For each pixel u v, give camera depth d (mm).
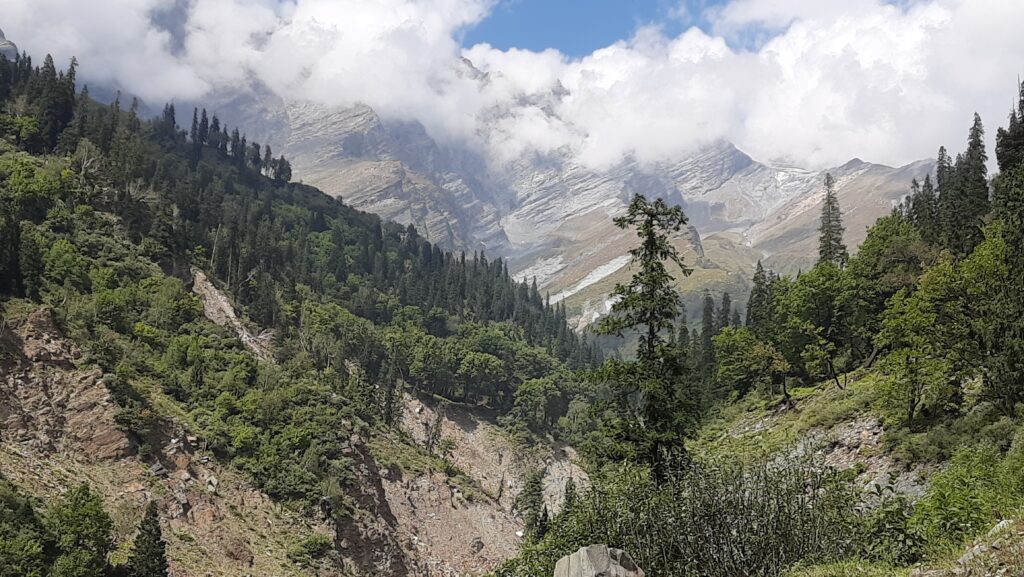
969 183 99875
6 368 93875
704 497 19906
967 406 43812
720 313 185125
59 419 93625
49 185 139625
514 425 193500
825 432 52750
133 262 141375
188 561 83125
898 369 47688
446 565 124875
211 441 108562
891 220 90750
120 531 79312
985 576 14227
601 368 31594
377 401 164250
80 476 87312
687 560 19297
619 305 30969
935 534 19359
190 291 153625
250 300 174125
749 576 18859
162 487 93438
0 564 60281
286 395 130125
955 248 77625
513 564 24531
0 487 72375
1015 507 19297
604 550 17125
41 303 108188
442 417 186750
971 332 43312
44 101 183000
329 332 183625
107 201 155375
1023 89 100875
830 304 80000
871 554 19156
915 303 49406
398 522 126000
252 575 88125
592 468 29031
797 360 80688
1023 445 30266
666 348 30828
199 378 122250
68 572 63656
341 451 125875
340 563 102625
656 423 29203
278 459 112750
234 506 100688
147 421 100312
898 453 43125
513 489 169625
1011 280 45500
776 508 19562
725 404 91562
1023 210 64312
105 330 114688
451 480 148500
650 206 30953
